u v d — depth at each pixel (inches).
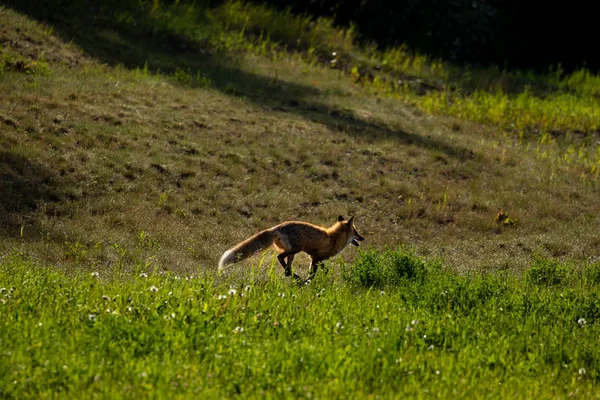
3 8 2276.1
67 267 1107.9
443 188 1854.1
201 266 1213.1
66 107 1804.9
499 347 779.4
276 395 600.1
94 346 671.8
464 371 701.3
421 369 682.2
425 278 1149.1
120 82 2071.9
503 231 1672.0
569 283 1212.5
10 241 1190.9
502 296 1033.5
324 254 1237.7
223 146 1843.0
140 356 668.7
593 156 2233.0
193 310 795.4
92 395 577.0
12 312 761.6
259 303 864.3
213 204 1577.3
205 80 2272.4
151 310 789.2
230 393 607.5
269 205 1626.5
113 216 1402.6
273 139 1947.6
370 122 2241.6
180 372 627.5
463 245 1534.2
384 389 637.9
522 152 2201.0
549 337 833.5
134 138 1758.1
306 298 967.6
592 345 819.4
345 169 1871.3
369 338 767.1
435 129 2297.0
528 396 654.5
